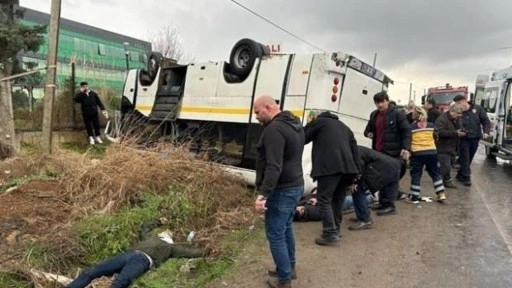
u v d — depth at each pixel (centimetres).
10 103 845
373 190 570
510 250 489
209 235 518
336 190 530
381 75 743
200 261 439
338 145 494
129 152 663
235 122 716
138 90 970
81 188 593
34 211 516
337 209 537
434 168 715
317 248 497
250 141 695
